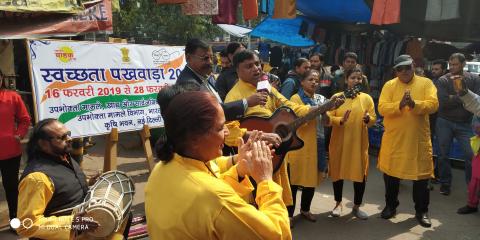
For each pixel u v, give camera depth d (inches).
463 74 202.7
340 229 165.9
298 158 161.8
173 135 54.6
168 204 52.4
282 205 56.0
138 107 203.0
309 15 352.8
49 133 103.9
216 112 54.7
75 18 202.8
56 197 103.3
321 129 168.4
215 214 49.4
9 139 159.0
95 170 251.3
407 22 270.2
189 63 122.6
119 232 109.7
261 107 135.5
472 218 177.8
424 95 161.9
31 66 167.6
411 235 160.1
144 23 704.4
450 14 227.5
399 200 201.2
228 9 227.1
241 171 64.0
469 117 204.2
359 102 169.2
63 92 176.7
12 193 162.9
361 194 175.6
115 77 194.5
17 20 196.2
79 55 181.9
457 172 252.2
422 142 162.6
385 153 170.2
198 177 52.2
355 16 327.3
